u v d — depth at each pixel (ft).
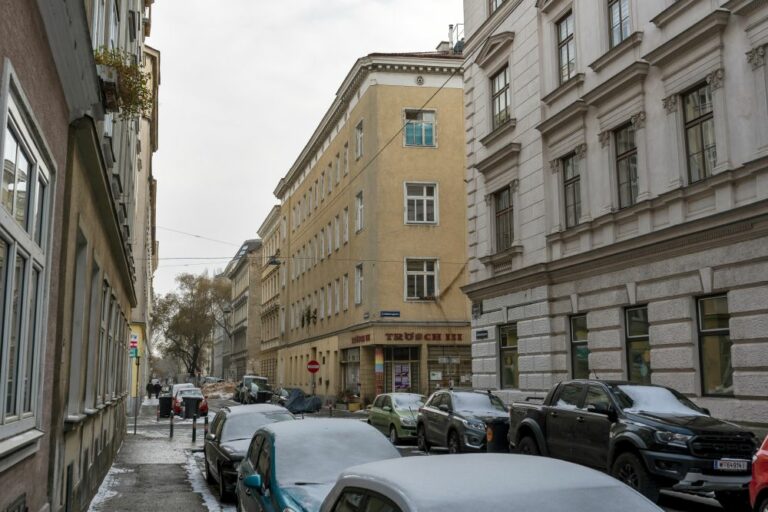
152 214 181.78
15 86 14.94
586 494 10.52
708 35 47.67
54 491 22.86
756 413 42.16
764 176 43.01
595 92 59.62
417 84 126.11
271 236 242.37
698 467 30.96
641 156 54.39
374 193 121.90
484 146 81.97
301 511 19.52
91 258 32.27
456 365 119.44
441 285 121.08
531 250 70.38
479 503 9.93
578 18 63.77
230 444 37.88
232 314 372.79
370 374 121.70
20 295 17.21
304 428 24.75
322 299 158.30
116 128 40.91
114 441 56.39
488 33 81.97
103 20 32.50
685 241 48.55
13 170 15.64
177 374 408.67
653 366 51.65
